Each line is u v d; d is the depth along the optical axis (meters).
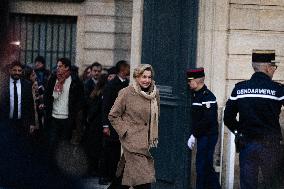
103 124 11.41
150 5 11.15
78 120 11.71
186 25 10.48
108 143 11.47
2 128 11.90
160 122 10.88
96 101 12.55
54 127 11.60
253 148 8.27
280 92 8.31
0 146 12.09
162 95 10.84
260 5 10.66
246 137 8.34
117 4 19.25
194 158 10.48
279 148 8.55
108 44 19.30
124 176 8.58
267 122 8.29
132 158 8.52
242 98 8.35
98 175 12.61
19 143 12.08
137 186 8.59
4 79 11.62
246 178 8.31
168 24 10.79
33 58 19.44
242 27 10.60
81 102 11.67
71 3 19.33
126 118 8.59
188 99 10.43
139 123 8.56
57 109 11.57
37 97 13.73
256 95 8.29
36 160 12.20
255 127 8.29
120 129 8.53
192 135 9.92
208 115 9.78
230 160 10.30
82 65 19.34
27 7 19.31
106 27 19.30
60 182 11.55
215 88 10.56
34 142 12.27
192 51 10.45
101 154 12.24
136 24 11.45
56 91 11.52
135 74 8.56
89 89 13.93
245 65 10.63
